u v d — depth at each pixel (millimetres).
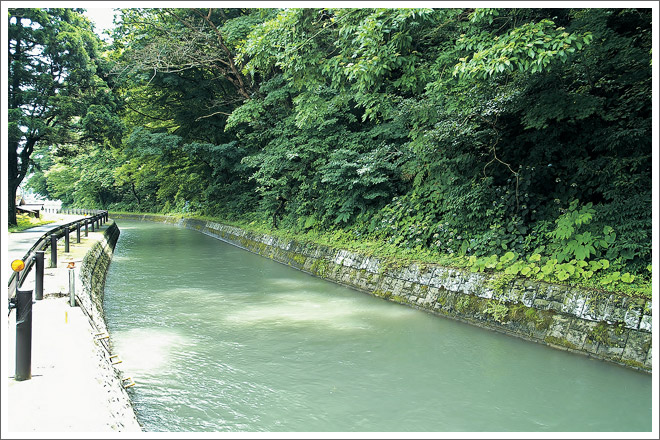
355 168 12500
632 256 6660
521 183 8773
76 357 4766
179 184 28594
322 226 14336
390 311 8734
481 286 7902
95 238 15312
